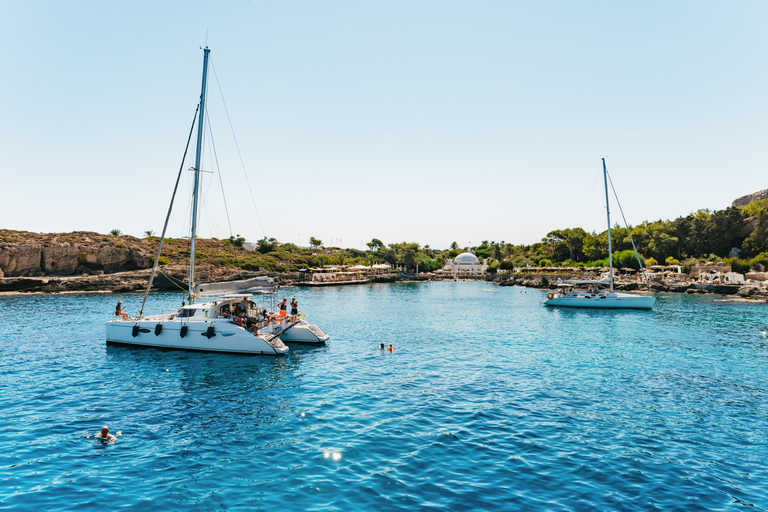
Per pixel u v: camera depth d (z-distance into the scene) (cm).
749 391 1986
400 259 16875
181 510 1022
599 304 5603
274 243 17662
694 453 1343
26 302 6375
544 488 1128
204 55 2859
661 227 12644
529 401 1834
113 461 1272
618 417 1647
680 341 3278
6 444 1380
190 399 1844
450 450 1351
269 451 1340
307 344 3092
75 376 2194
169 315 3041
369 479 1167
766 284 7075
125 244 10044
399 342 3219
